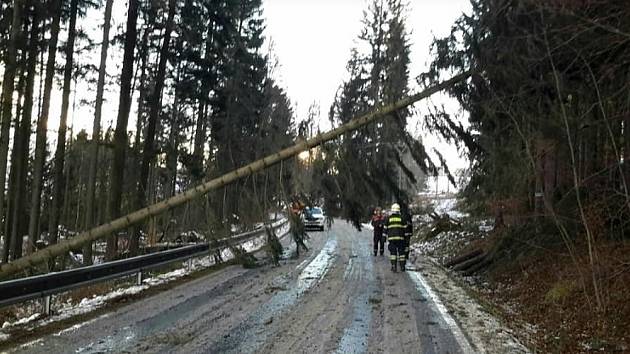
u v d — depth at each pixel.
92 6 19.59
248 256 15.73
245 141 18.39
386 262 17.52
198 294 10.98
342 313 9.17
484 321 8.80
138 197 17.95
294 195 12.20
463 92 11.03
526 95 9.95
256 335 7.52
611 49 8.30
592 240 9.23
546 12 8.59
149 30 19.59
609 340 7.36
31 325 7.96
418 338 7.50
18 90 18.00
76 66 19.95
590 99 9.43
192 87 24.06
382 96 11.78
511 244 14.08
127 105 16.66
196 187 11.87
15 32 16.23
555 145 9.73
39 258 11.31
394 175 12.03
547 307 9.60
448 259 18.03
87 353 6.52
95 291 11.42
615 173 9.88
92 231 11.55
